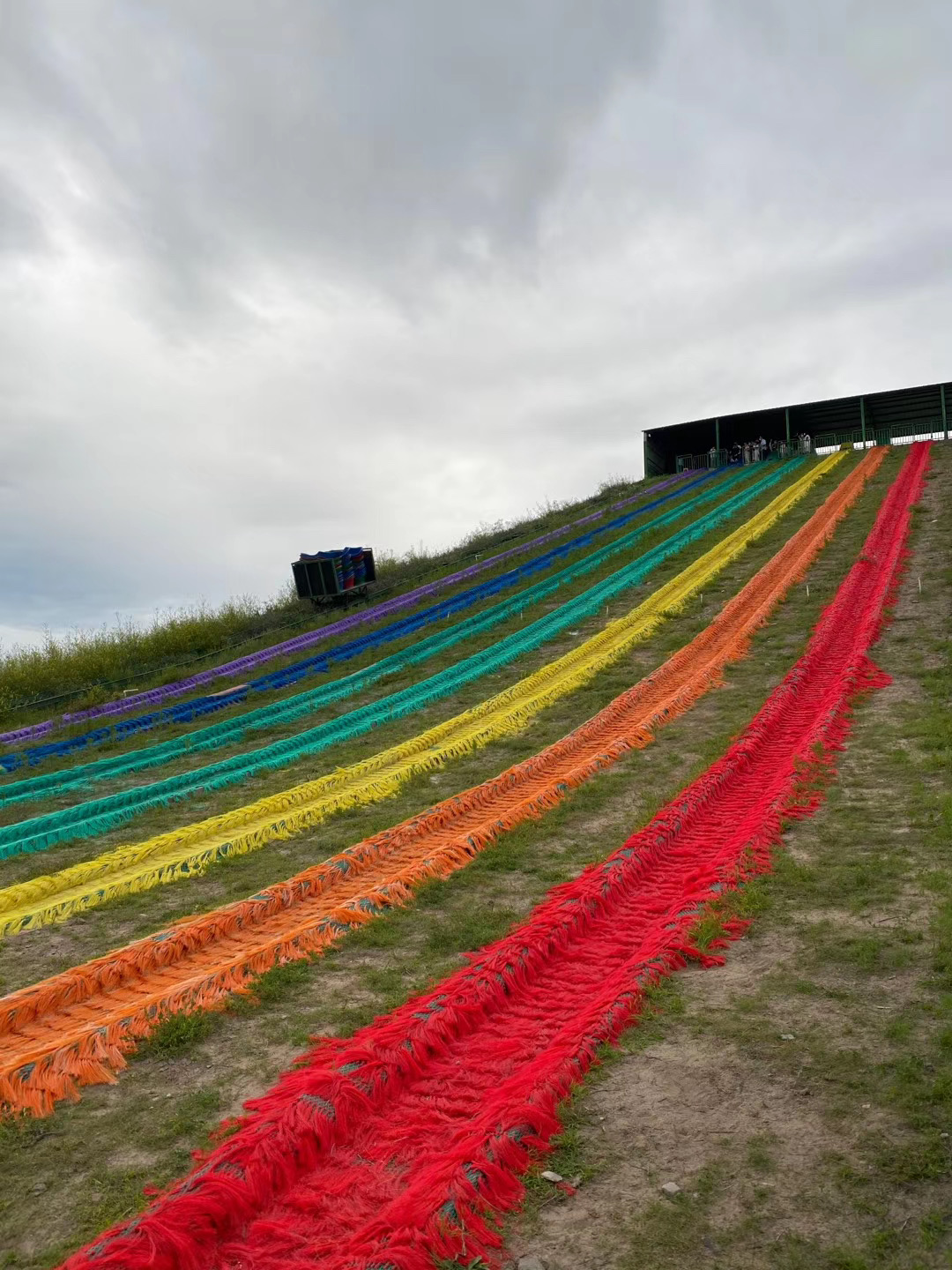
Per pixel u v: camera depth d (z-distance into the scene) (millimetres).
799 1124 3537
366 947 5867
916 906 5469
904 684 11242
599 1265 2896
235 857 8141
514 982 5020
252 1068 4402
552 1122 3627
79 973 5488
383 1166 3521
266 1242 3104
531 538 30359
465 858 7402
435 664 17141
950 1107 3520
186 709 16016
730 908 5719
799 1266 2811
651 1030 4387
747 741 9617
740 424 41000
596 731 11305
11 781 12203
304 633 22031
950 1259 2770
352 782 10453
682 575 20875
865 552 19203
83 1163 3689
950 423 37906
